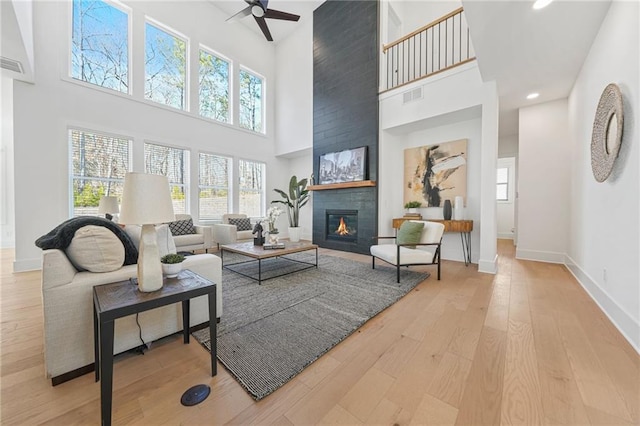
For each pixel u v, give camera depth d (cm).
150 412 115
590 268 266
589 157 274
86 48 412
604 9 219
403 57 500
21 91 351
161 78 499
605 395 124
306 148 628
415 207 473
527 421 109
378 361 153
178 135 513
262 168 684
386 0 486
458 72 368
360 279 318
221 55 584
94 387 131
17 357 154
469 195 420
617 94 196
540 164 407
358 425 108
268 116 687
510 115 455
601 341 173
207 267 193
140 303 118
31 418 111
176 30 508
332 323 199
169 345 170
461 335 183
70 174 394
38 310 220
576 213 326
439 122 425
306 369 146
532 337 179
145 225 139
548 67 304
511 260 417
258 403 121
